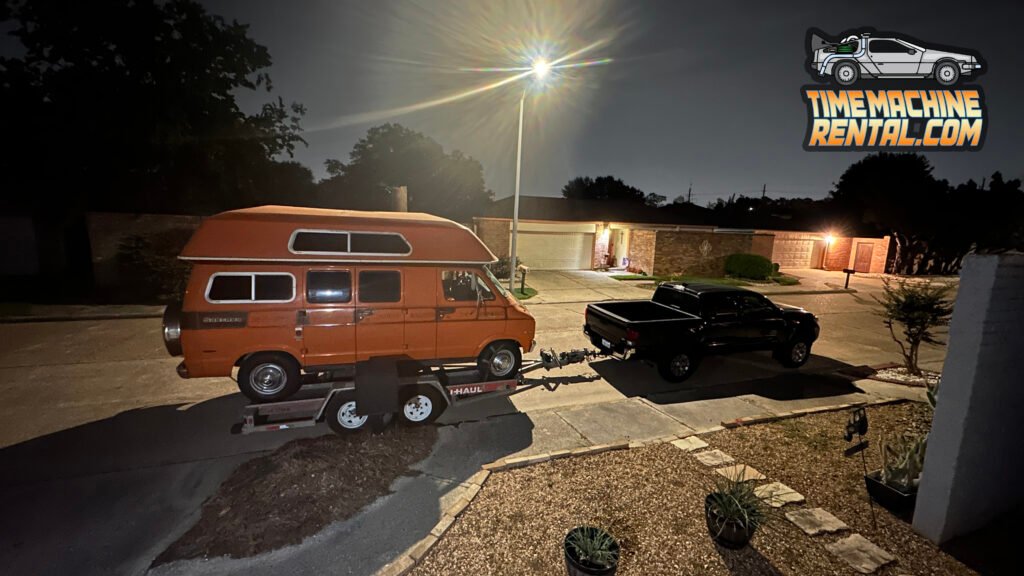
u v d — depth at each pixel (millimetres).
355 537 4258
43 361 9438
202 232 6121
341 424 6141
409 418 6566
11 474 5340
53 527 4406
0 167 17281
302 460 5180
